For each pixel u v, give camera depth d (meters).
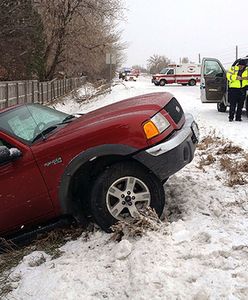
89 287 3.64
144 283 3.44
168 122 4.83
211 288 3.26
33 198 4.75
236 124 12.23
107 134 4.63
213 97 15.25
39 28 31.92
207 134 10.55
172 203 5.43
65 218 5.06
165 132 4.73
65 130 4.95
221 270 3.51
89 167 4.87
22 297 3.75
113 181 4.70
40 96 28.75
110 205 4.75
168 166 4.66
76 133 4.71
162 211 4.85
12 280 4.14
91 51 39.16
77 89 37.50
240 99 12.75
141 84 49.00
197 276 3.45
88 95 31.48
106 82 47.78
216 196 5.30
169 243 4.10
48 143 4.73
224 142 9.01
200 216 4.77
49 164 4.69
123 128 4.64
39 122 5.41
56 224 5.01
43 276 4.03
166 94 5.57
